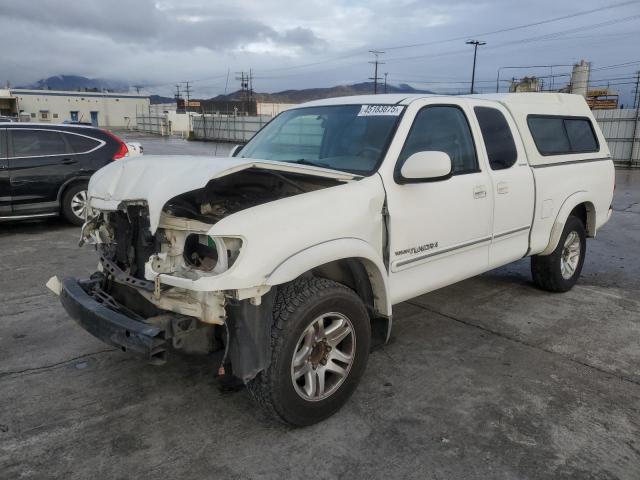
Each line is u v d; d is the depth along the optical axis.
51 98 72.50
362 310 3.37
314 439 3.11
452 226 4.07
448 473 2.82
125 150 9.49
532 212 4.96
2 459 2.89
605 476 2.82
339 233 3.22
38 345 4.34
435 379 3.85
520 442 3.10
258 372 2.96
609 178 6.06
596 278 6.48
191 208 3.22
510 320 5.02
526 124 5.02
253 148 4.57
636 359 4.22
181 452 2.98
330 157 3.96
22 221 9.88
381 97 4.27
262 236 2.88
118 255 3.43
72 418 3.30
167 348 3.06
